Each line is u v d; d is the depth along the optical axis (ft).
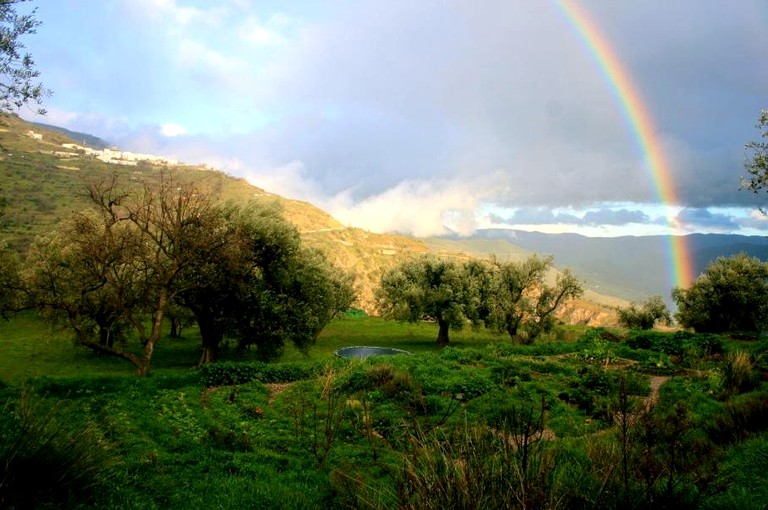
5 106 43.42
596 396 66.44
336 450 48.26
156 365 142.10
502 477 18.37
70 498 27.32
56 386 70.44
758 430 36.76
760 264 185.88
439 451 21.08
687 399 60.29
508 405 59.62
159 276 98.78
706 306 185.37
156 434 52.90
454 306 200.85
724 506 23.43
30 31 43.70
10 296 105.19
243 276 120.47
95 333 143.13
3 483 24.45
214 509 32.01
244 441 49.57
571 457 30.27
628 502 20.12
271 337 132.98
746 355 73.15
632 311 217.97
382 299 231.71
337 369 90.17
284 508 32.50
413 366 88.17
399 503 19.01
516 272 185.57
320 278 143.54
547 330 180.45
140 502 30.89
